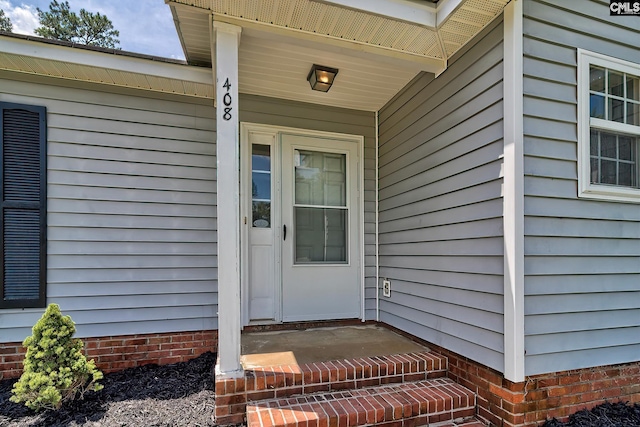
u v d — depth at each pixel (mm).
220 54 2189
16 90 2844
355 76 3078
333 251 3686
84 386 2547
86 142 3000
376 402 2094
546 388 2053
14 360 2785
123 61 2820
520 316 1975
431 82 2836
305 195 3629
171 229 3184
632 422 2088
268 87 3297
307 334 3209
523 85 2039
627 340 2301
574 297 2148
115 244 3039
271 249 3518
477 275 2266
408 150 3182
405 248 3191
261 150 3564
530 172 2037
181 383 2682
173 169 3209
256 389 2127
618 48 2314
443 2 2166
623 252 2305
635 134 2355
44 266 2863
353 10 2090
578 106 2182
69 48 2695
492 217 2146
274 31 2246
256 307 3443
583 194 2174
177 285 3170
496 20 2143
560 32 2154
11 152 2824
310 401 2113
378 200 3779
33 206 2859
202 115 3301
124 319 3029
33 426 2084
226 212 2189
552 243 2090
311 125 3635
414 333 2984
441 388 2311
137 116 3131
